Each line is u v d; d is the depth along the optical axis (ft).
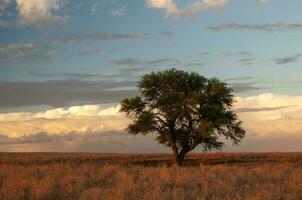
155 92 191.31
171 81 188.85
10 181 73.82
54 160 195.42
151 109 191.93
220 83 187.93
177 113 185.68
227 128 190.49
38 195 55.88
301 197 55.57
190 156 243.19
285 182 70.90
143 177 83.66
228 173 92.22
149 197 52.85
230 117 188.24
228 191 59.26
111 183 73.51
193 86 192.54
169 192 56.75
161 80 188.75
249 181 75.46
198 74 192.95
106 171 102.63
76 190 61.67
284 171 97.66
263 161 196.85
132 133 193.36
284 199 53.93
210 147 193.26
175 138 193.47
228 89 188.85
